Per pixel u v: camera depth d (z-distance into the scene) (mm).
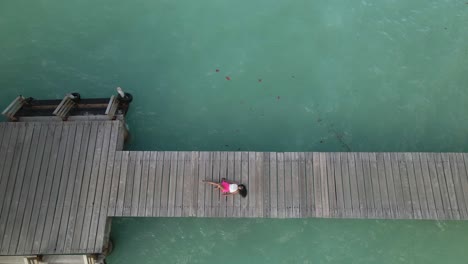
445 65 17656
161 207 13859
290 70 17719
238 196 13977
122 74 17578
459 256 14914
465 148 16312
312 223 15547
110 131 14672
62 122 14727
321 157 14414
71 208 13664
